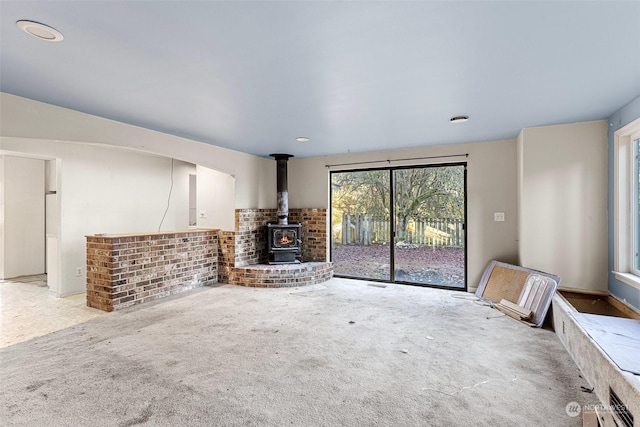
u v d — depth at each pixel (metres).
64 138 3.23
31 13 1.64
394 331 3.35
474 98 2.96
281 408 2.04
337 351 2.87
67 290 4.79
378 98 2.95
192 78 2.49
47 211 6.28
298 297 4.66
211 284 5.46
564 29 1.81
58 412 2.00
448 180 5.23
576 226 3.86
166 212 6.28
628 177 3.38
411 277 5.50
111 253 4.01
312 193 6.28
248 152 5.71
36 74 2.43
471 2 1.55
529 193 4.09
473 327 3.46
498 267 4.55
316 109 3.25
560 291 3.87
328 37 1.89
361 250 5.95
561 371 2.51
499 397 2.17
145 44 1.97
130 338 3.15
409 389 2.27
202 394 2.19
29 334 3.27
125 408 2.04
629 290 3.18
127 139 3.83
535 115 3.53
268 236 5.73
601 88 2.74
